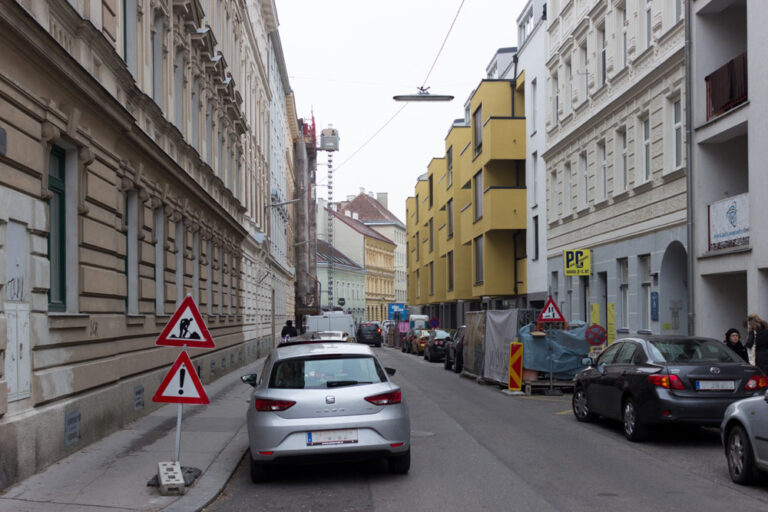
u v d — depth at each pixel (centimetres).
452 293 4628
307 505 761
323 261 9212
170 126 1591
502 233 3469
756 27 1485
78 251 1030
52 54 884
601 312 2411
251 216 3441
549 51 2931
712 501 744
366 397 844
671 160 1900
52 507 709
